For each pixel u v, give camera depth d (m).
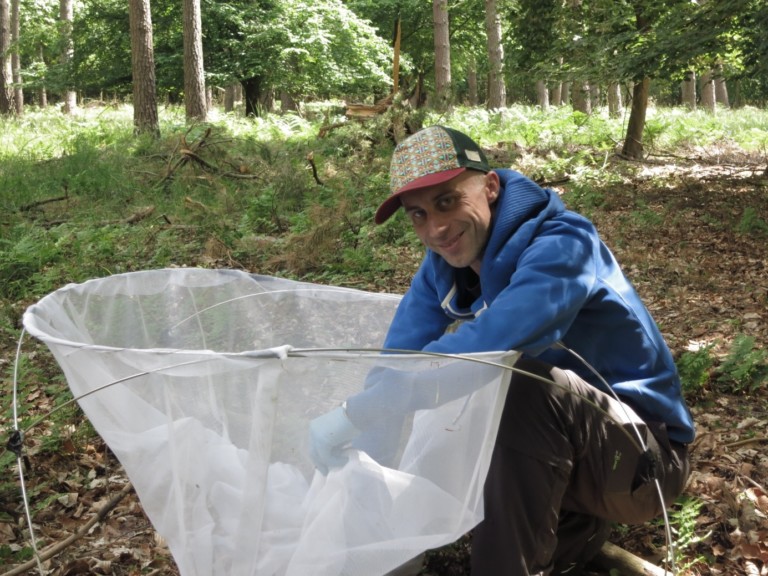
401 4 33.00
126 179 10.92
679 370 4.01
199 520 1.75
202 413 1.71
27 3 35.22
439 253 2.09
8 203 9.68
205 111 18.98
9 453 3.32
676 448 2.19
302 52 25.19
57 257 7.06
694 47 10.77
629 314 2.08
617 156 15.00
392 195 2.03
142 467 1.82
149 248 7.48
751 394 4.02
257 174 11.25
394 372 1.71
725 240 7.88
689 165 14.20
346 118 15.44
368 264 6.84
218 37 25.25
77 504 3.17
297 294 2.50
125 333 2.34
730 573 2.48
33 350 5.05
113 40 23.38
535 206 2.05
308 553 1.71
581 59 13.03
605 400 2.04
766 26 9.66
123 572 2.67
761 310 5.58
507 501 1.91
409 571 2.10
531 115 22.59
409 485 1.76
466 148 2.01
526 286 1.88
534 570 1.96
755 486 2.99
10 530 2.96
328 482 1.73
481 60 37.44
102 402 1.81
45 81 24.45
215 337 2.44
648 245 7.82
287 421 1.69
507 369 1.76
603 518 2.24
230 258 7.17
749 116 24.61
